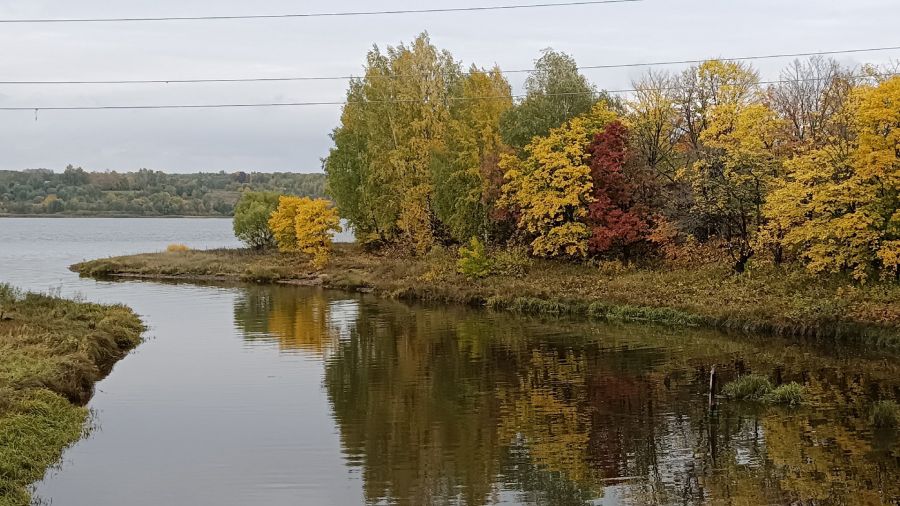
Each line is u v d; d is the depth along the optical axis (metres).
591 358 28.27
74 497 15.40
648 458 17.44
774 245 37.16
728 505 14.70
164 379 25.67
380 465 17.30
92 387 24.38
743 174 37.31
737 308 33.56
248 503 15.16
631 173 43.09
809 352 28.27
